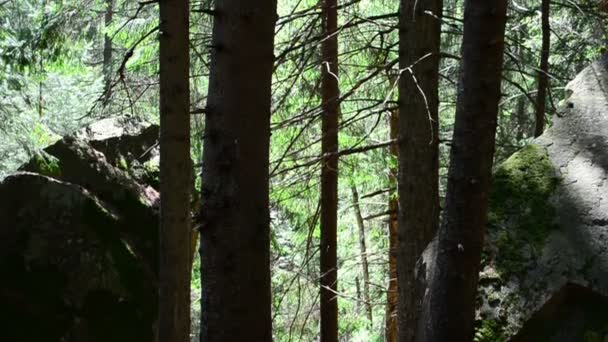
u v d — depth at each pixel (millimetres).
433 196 8250
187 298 6297
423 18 8227
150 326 7723
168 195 6219
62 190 7719
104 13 10523
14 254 7508
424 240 8203
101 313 7586
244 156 4840
